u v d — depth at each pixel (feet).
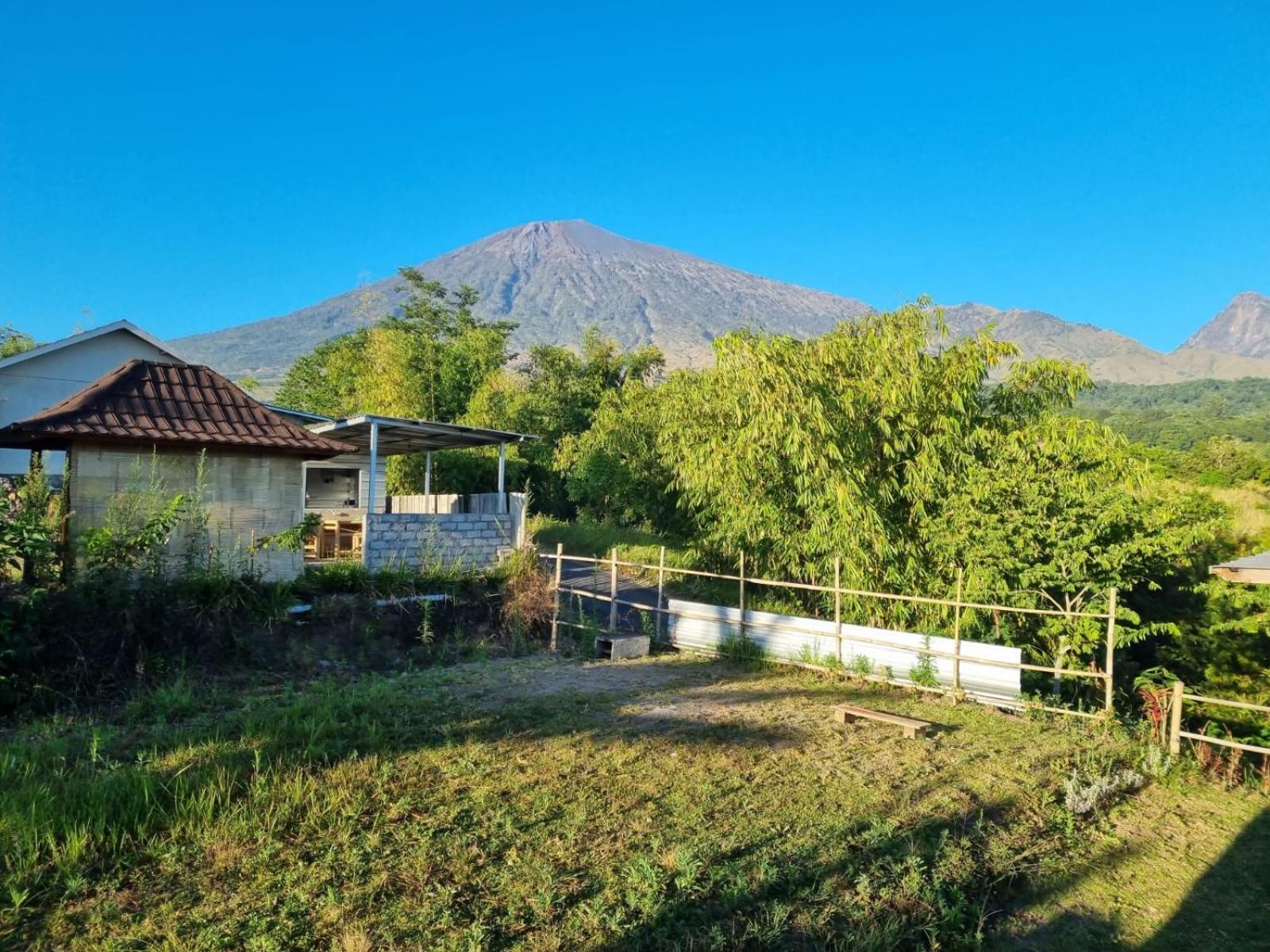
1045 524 32.42
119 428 34.06
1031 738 25.54
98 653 27.25
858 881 15.43
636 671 33.83
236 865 14.71
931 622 34.42
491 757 21.13
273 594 33.47
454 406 109.29
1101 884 16.93
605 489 76.79
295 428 39.29
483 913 13.50
